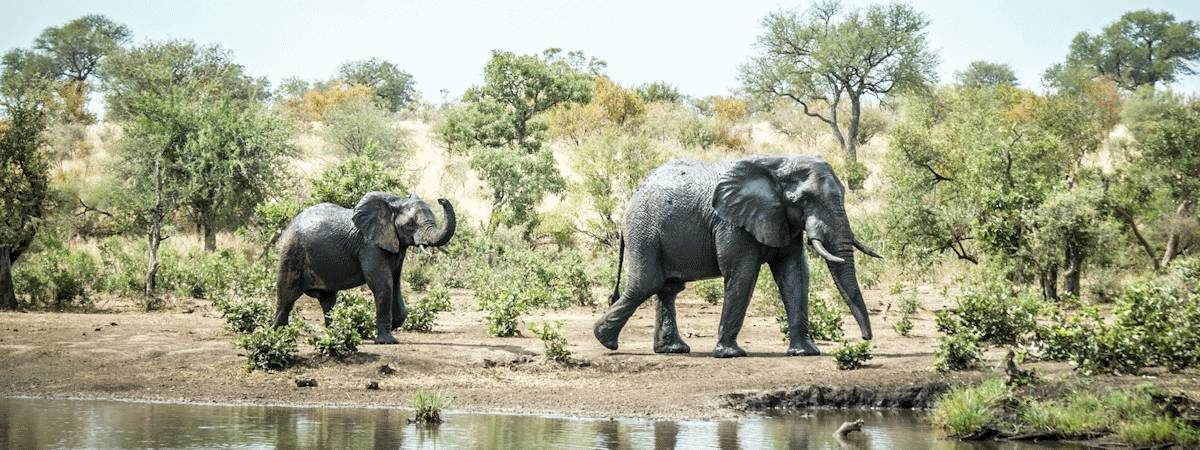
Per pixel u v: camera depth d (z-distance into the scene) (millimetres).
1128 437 11094
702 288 25859
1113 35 73750
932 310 23984
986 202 24625
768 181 15094
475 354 15453
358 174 25719
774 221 14977
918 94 55156
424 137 60125
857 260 29234
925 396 13320
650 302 24406
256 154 34625
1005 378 12922
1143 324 14172
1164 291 14742
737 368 14578
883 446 10797
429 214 16297
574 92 52906
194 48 58625
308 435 10805
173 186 30922
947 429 11703
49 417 11703
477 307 23906
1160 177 28484
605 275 27562
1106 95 49219
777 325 20328
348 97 64250
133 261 27047
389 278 16391
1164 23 73500
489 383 14086
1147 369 13805
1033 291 22828
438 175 47219
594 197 37656
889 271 29344
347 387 13656
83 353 15594
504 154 39375
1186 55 72812
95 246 33375
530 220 38844
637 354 15758
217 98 51812
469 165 40500
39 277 24391
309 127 55781
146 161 33438
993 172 26172
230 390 13430
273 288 21453
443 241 16094
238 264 26891
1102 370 13602
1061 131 37969
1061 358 14555
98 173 44312
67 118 55781
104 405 12562
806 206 14906
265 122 35656
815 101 63375
